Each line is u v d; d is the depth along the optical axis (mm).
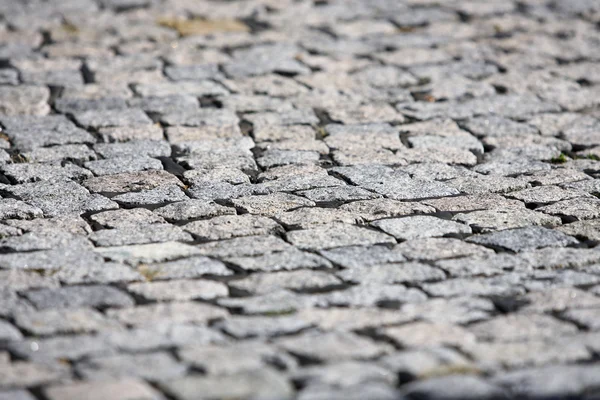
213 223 8375
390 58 13625
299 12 15773
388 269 7453
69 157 10023
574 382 5625
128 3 15914
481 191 9336
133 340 6180
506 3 16484
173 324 6434
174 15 15406
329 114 11547
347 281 7223
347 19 15453
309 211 8688
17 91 11883
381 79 12781
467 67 13336
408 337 6250
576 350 6051
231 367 5797
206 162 9984
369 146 10562
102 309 6672
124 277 7219
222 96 11992
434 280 7266
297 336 6270
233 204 8867
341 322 6484
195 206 8742
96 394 5438
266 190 9242
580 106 12031
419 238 8109
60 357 5926
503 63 13547
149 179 9477
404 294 6980
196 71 12875
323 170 9828
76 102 11609
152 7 15773
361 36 14609
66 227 8219
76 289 6988
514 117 11586
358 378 5656
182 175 9641
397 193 9219
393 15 15703
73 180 9438
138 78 12547
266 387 5551
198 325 6430
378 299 6895
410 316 6605
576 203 8961
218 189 9242
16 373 5699
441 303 6828
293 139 10719
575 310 6676
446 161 10180
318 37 14500
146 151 10242
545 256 7727
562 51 14156
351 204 8883
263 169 9891
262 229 8242
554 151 10547
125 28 14664
